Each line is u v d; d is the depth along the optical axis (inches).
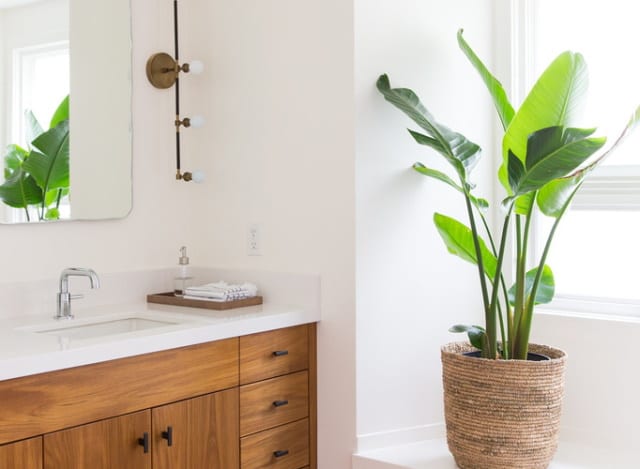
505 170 101.9
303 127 111.3
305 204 111.5
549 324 119.6
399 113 110.6
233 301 108.6
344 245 107.6
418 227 113.0
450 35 116.9
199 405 93.7
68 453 79.7
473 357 103.2
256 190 117.0
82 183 109.3
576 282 121.1
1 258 100.3
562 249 121.9
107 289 112.0
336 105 107.7
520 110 96.0
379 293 109.0
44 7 104.4
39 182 104.2
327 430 110.3
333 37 107.7
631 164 116.0
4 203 100.3
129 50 115.1
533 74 123.6
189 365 92.4
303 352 109.0
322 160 109.5
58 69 106.2
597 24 119.1
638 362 112.3
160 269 119.3
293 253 113.2
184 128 123.9
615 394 114.3
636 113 94.0
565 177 95.1
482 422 99.2
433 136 101.8
